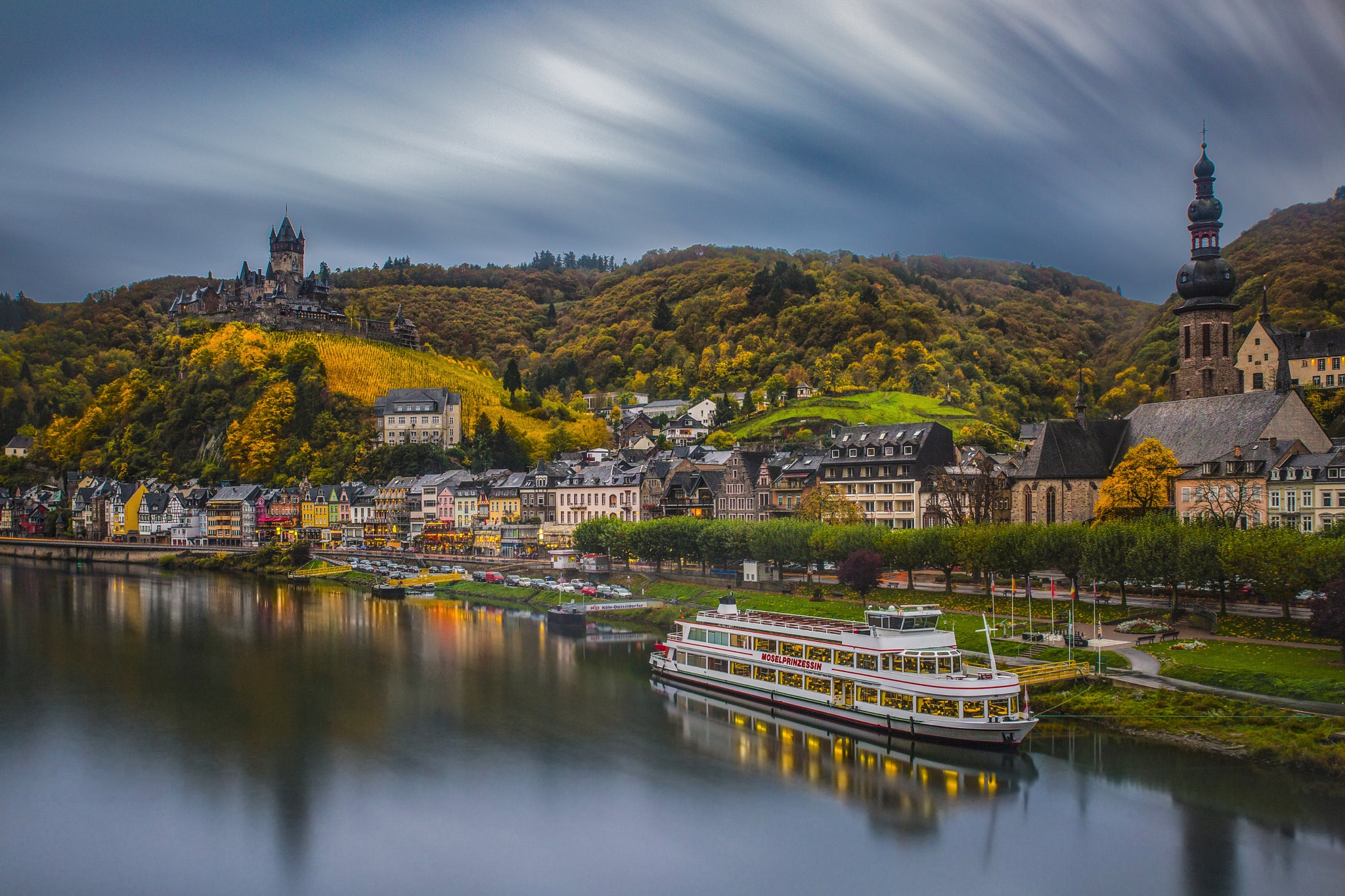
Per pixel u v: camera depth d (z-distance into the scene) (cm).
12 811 8269
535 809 8200
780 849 7412
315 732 10269
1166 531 12050
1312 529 14025
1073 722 9481
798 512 19100
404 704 11312
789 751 9488
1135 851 7150
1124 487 14925
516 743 9862
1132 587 13650
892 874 7019
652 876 7062
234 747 9800
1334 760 7912
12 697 11644
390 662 13538
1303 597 12238
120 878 7125
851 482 19750
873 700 9950
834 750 9462
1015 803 8031
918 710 9488
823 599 15350
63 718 10775
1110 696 9662
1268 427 14938
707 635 12062
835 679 10331
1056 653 10906
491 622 17062
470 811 8181
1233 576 11075
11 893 6900
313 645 14800
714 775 8894
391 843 7638
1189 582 11481
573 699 11519
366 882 7038
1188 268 17400
